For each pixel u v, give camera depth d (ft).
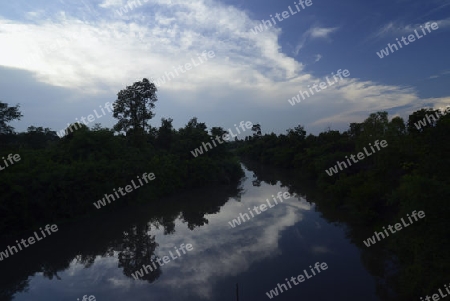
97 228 75.20
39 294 43.37
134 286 44.55
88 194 82.79
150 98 136.36
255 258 52.95
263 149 263.08
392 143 75.00
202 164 132.36
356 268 47.39
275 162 217.36
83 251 60.49
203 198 111.34
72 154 93.71
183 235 68.13
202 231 70.64
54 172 75.82
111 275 48.96
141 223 79.61
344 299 38.52
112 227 76.07
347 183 82.84
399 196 45.85
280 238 63.05
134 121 133.80
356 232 64.28
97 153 95.50
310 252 54.70
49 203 73.56
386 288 40.63
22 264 54.54
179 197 113.09
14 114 87.61
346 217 75.87
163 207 97.30
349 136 149.07
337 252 54.13
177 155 131.64
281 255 53.83
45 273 50.72
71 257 57.52
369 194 65.92
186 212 90.94
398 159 70.38
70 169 80.23
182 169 125.08
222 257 54.08
